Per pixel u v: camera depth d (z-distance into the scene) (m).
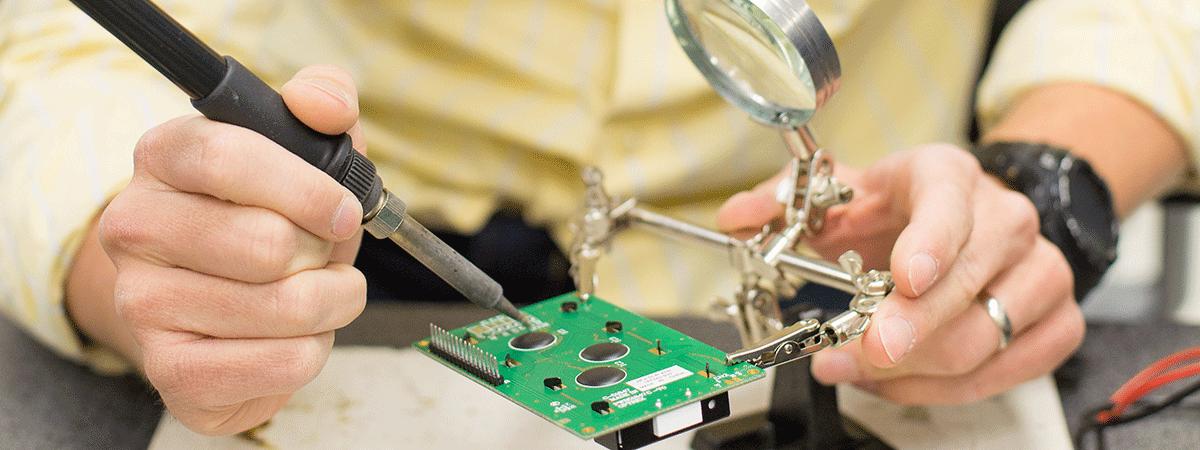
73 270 0.86
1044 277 0.71
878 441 0.69
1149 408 0.68
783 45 0.54
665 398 0.52
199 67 0.43
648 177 1.16
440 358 0.58
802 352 0.55
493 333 0.63
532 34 1.17
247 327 0.52
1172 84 1.14
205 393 0.53
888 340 0.56
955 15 1.35
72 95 1.03
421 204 1.29
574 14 1.16
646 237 1.23
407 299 1.34
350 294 0.55
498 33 1.16
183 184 0.49
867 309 0.58
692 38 0.64
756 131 1.17
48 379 0.86
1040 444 0.70
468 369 0.56
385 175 1.29
